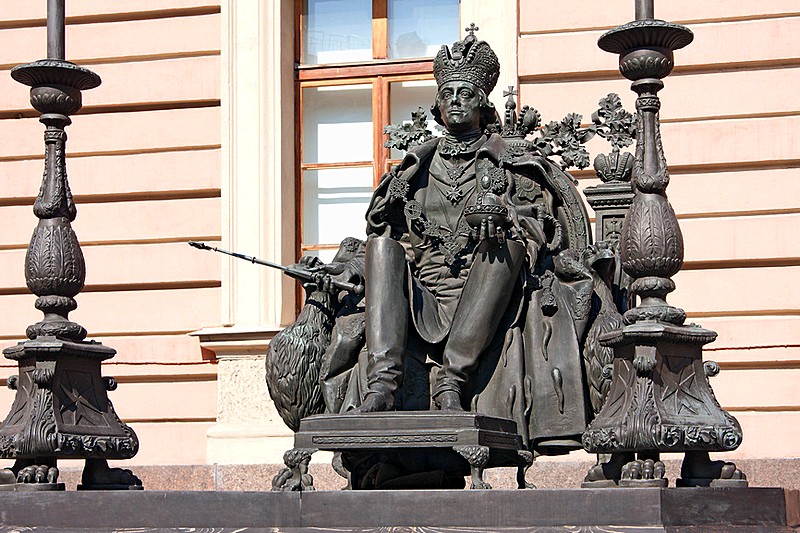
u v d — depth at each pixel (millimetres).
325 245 15789
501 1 15227
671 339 8594
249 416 15000
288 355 9773
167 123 15789
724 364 14477
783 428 14320
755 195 14734
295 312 15609
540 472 13164
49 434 9141
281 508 8352
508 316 9602
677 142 14875
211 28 15844
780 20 14875
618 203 10211
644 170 8883
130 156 15805
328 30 16078
